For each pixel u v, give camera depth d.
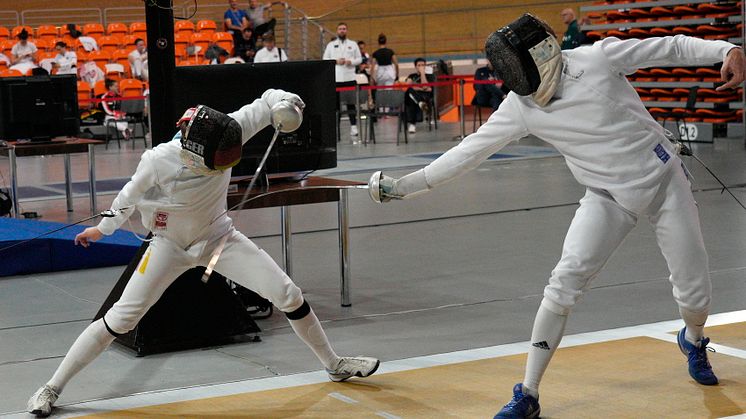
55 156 25.47
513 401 6.03
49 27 32.94
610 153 5.88
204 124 6.13
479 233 13.32
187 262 6.67
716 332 7.95
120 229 13.22
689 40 5.99
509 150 23.45
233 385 7.10
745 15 22.17
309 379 7.19
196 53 31.94
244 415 6.38
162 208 6.48
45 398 6.52
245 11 30.92
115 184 19.42
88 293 10.39
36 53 29.72
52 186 19.33
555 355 7.49
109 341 6.67
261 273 6.68
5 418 6.49
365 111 26.66
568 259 6.03
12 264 11.35
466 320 8.85
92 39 32.22
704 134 23.39
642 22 24.98
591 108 5.86
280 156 9.09
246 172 9.01
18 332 8.83
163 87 8.20
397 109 28.08
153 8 8.10
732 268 10.45
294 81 9.03
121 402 6.77
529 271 10.86
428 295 9.91
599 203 6.05
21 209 16.28
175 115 8.29
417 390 6.79
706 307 6.39
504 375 7.07
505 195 16.58
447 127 30.84
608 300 9.37
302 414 6.35
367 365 6.99
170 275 6.66
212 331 8.25
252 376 7.34
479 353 7.71
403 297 9.86
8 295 10.35
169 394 6.93
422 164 20.72
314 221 14.66
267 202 8.96
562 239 12.66
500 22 37.09
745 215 13.68
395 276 10.87
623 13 25.94
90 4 36.53
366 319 9.02
